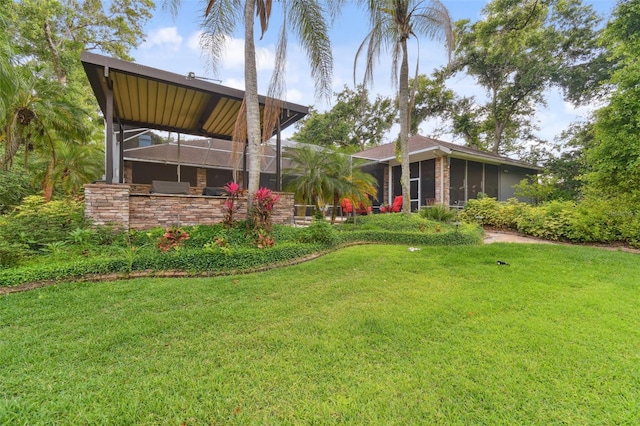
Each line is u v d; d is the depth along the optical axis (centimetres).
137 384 200
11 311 313
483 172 1449
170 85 687
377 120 2512
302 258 588
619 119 768
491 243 813
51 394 188
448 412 179
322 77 707
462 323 300
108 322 294
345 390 197
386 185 1598
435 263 554
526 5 1545
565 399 190
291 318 311
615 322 304
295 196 929
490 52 1736
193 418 172
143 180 1203
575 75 1484
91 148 1155
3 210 1013
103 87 681
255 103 680
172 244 523
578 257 610
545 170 1427
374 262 561
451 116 2152
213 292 386
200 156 1295
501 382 206
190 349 247
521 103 1873
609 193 847
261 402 185
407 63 969
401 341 263
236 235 619
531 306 347
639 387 202
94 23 1661
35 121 980
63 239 539
